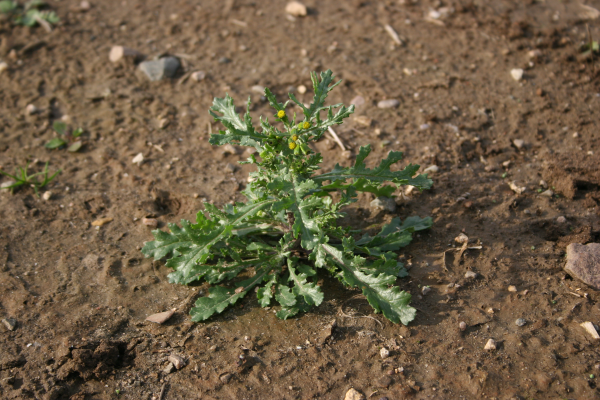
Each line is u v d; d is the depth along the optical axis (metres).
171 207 0.98
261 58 1.14
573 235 0.91
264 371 0.83
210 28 1.20
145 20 1.22
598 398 0.80
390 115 1.06
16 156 1.03
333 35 1.17
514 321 0.86
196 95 1.09
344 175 0.89
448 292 0.88
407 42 1.16
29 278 0.90
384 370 0.83
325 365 0.83
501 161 1.00
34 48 1.16
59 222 0.95
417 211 0.95
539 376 0.82
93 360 0.84
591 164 0.98
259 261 0.89
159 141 1.04
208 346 0.85
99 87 1.11
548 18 1.18
